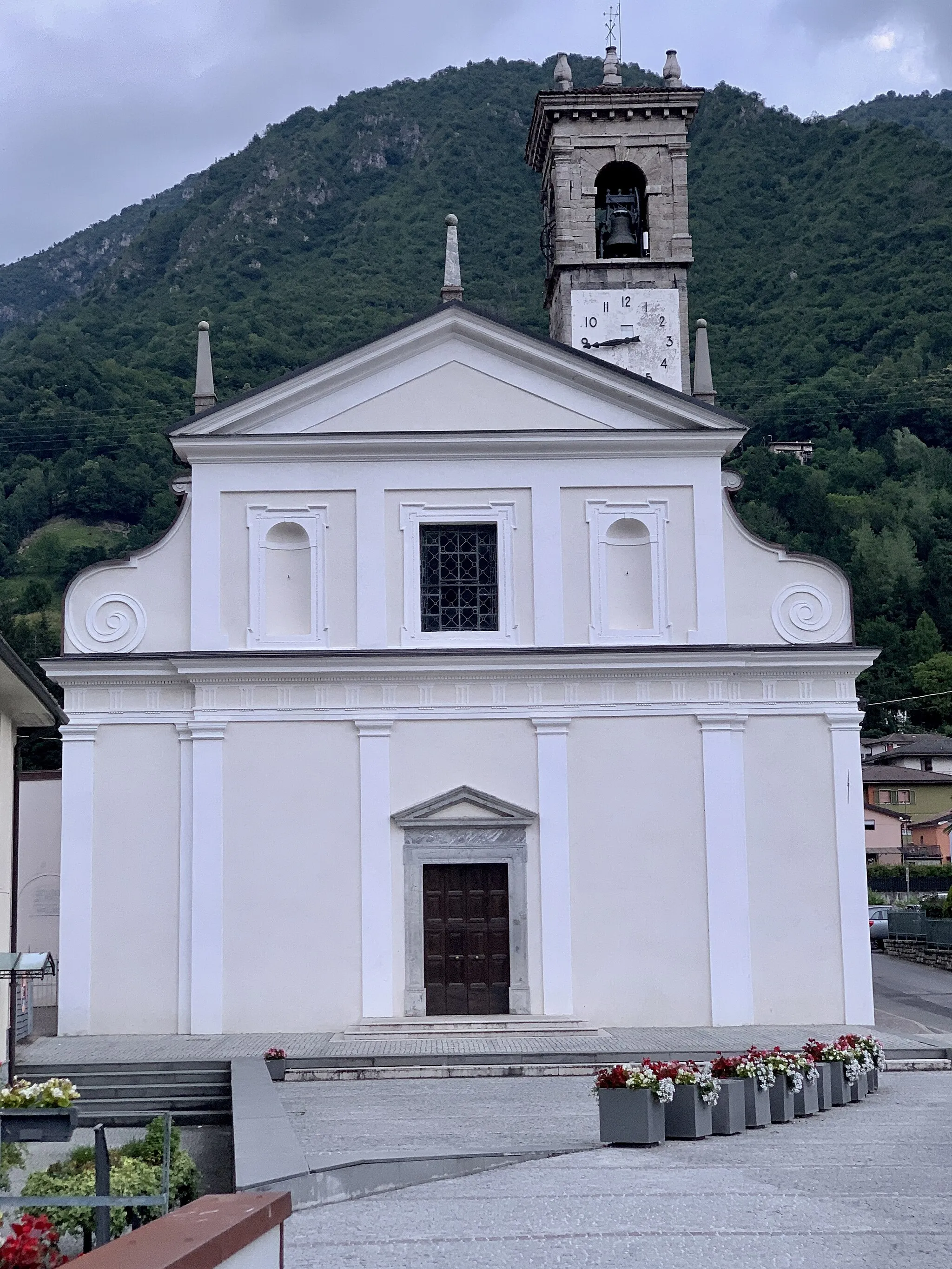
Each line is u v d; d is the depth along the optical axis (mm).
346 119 156375
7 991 23219
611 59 44781
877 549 110375
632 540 28938
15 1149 12297
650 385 28734
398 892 27500
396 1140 17344
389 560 28484
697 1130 17453
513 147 141500
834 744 28172
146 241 144875
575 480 28781
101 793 27688
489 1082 23047
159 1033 27031
